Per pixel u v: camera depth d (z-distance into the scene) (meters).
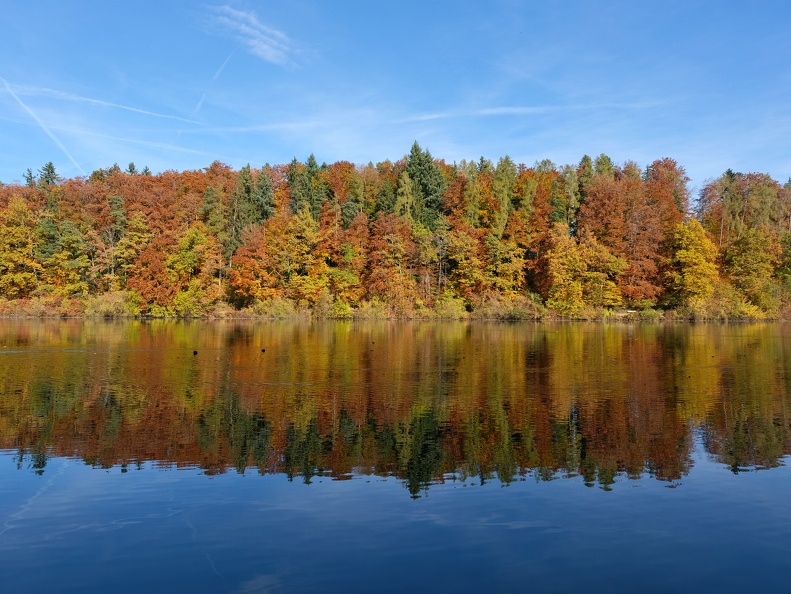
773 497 11.12
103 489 11.45
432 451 14.05
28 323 58.97
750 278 73.88
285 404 19.22
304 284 73.75
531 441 14.92
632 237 73.94
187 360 29.86
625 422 16.91
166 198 80.75
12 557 8.61
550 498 11.02
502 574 8.11
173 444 14.59
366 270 77.81
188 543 9.06
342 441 14.88
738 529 9.66
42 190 81.75
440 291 78.25
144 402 19.38
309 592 7.61
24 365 27.67
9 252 70.81
